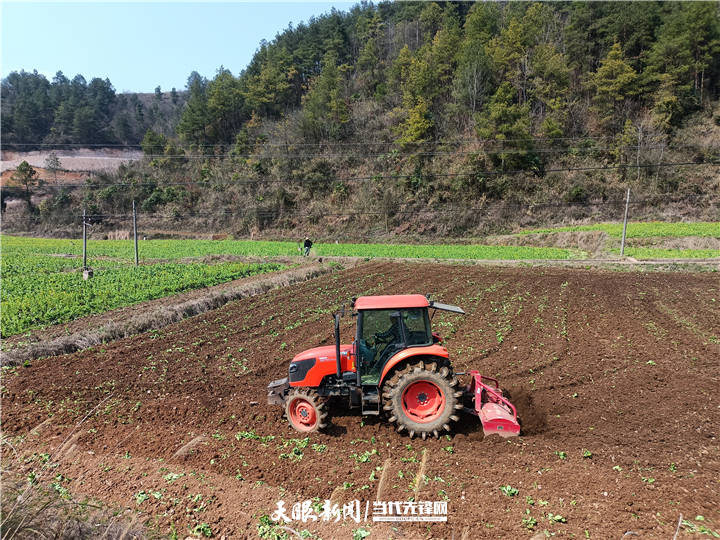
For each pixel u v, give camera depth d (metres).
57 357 12.68
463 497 5.71
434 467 6.43
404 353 7.40
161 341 14.15
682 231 40.34
